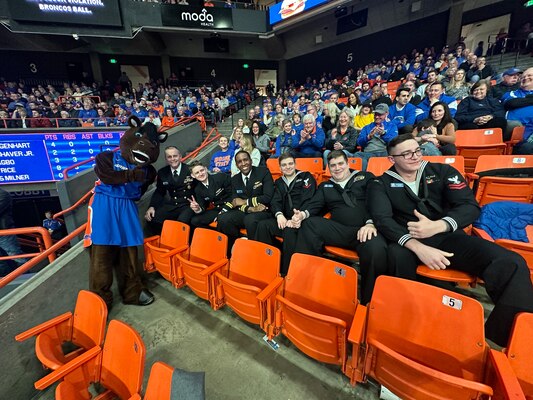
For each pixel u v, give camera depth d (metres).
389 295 1.24
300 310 1.24
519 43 7.46
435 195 1.71
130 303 2.22
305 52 13.16
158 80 13.21
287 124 4.46
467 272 1.46
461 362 1.07
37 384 1.09
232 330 1.88
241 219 2.53
